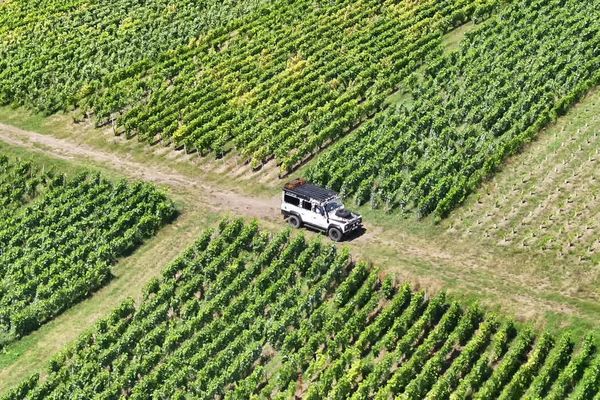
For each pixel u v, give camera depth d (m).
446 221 78.75
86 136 102.19
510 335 65.19
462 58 102.88
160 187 89.50
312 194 78.38
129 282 78.69
